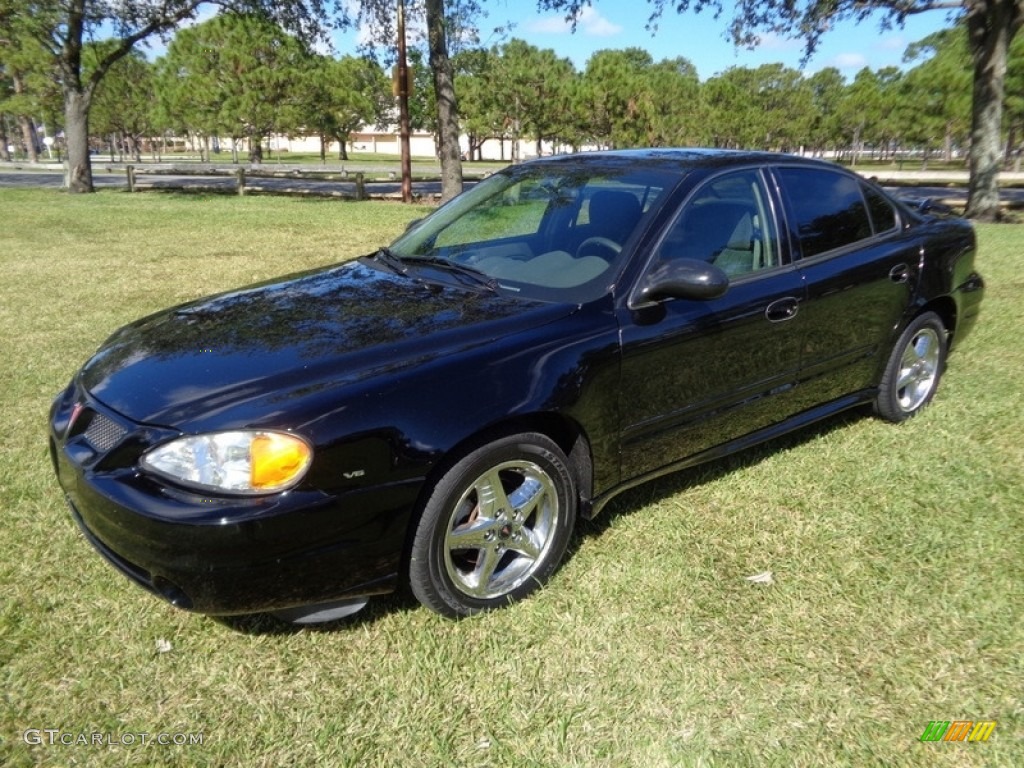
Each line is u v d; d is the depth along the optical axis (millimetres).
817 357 3766
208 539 2230
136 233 13000
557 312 2918
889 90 51781
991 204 15727
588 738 2234
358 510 2400
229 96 40750
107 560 2543
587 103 39281
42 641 2615
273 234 13008
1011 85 31641
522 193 3803
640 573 3016
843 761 2152
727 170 3520
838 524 3385
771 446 4180
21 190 22719
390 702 2369
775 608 2812
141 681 2449
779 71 61062
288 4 20297
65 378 5230
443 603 2674
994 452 4070
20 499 3561
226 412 2371
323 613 2537
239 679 2459
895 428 4391
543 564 2904
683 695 2389
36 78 32719
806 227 3750
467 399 2570
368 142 89062
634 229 3201
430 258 3586
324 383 2471
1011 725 2273
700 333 3184
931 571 3029
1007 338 6145
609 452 3018
